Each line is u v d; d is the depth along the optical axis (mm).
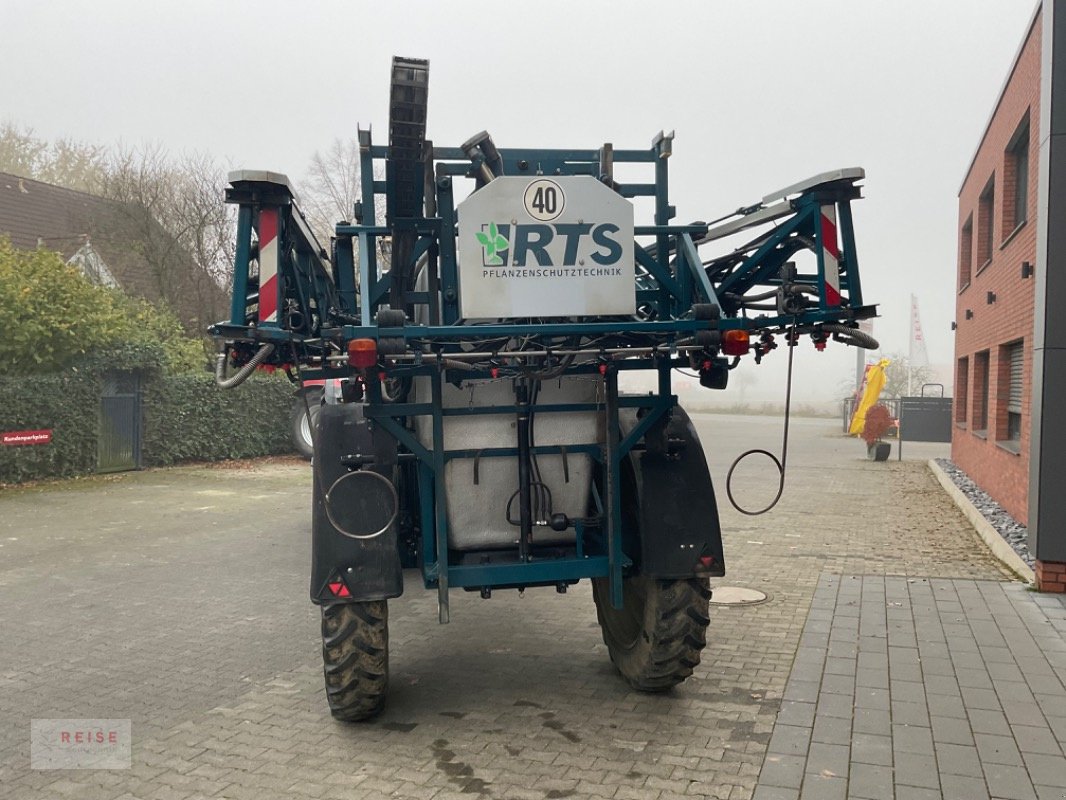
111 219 23453
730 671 5129
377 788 3760
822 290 4027
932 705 4531
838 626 6000
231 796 3723
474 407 4383
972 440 14141
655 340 4266
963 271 16484
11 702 4922
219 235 24078
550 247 3881
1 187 24234
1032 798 3543
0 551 9359
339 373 4621
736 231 4586
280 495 13641
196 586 7785
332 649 4203
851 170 3889
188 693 5020
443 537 4227
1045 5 6789
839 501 12664
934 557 8414
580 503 4621
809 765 3873
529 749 4121
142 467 16734
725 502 12594
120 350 15891
